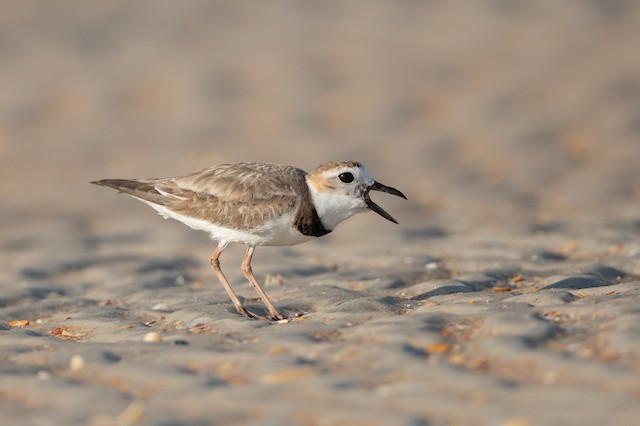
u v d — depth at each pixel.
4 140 23.42
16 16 32.97
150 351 7.72
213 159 21.31
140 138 23.09
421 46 27.80
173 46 28.88
